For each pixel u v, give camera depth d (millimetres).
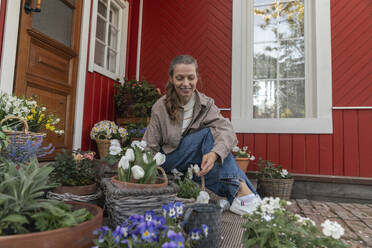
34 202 826
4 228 744
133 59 3836
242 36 3467
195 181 1740
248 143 3283
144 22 3865
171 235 684
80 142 2752
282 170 2807
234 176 1539
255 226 860
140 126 3045
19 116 1385
